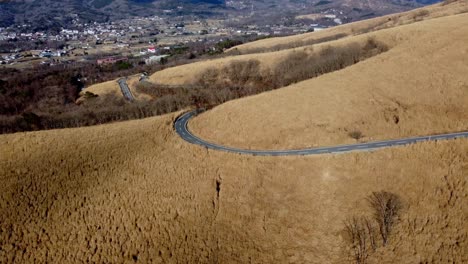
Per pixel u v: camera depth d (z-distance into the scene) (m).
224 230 61.25
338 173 65.69
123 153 75.44
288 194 65.56
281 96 90.31
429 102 80.12
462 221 56.47
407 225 57.66
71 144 75.50
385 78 88.75
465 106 78.44
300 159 69.19
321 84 92.06
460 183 60.78
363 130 74.12
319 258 55.81
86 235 59.38
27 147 72.94
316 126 76.56
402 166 64.56
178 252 57.78
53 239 58.31
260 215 63.12
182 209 64.12
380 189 62.72
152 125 86.12
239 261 56.56
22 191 63.66
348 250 56.06
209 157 74.00
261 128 79.75
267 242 59.19
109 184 68.19
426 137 70.94
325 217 61.12
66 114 106.69
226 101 104.25
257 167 69.94
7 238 57.16
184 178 69.81
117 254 57.22
